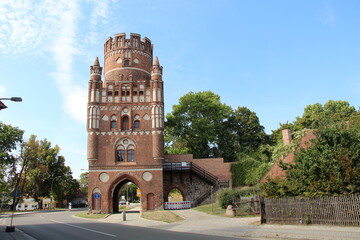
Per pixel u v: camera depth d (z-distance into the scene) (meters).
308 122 67.19
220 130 73.06
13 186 77.06
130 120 49.16
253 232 19.42
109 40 57.19
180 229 24.55
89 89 49.75
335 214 20.17
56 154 93.44
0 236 21.41
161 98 50.12
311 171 21.81
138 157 47.78
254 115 76.94
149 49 58.66
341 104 71.88
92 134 47.94
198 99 68.12
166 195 54.09
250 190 40.16
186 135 69.25
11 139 67.38
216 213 35.38
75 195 114.25
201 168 56.69
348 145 21.62
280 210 23.05
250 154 64.94
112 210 46.19
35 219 42.22
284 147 43.59
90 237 19.58
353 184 19.81
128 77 53.59
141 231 23.23
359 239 15.08
